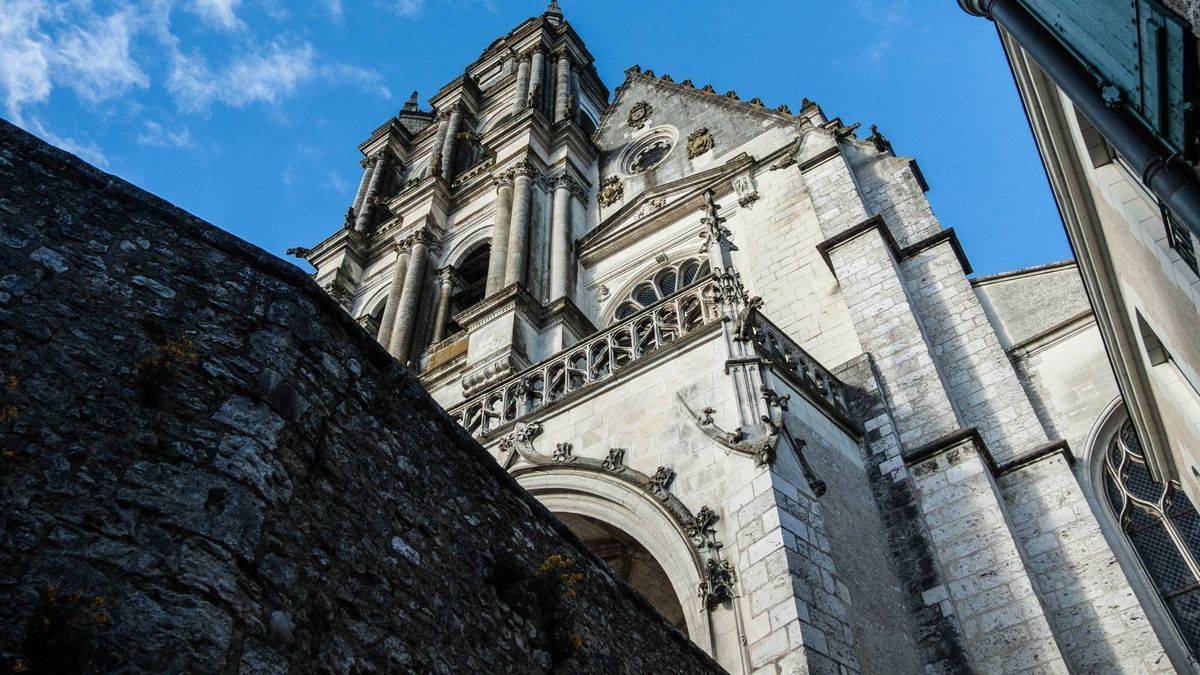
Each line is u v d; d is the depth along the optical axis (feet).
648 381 47.52
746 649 34.47
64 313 19.88
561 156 111.14
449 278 108.06
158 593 16.12
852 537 42.65
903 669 38.96
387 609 20.44
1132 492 52.26
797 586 34.94
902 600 43.65
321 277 119.65
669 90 117.50
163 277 21.94
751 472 39.40
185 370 19.98
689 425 43.60
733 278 49.73
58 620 14.96
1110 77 25.20
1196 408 38.27
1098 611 44.62
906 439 52.70
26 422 17.58
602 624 27.53
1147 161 24.59
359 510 21.40
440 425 26.45
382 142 153.48
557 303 82.89
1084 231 38.78
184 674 15.28
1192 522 49.49
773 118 99.71
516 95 143.13
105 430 18.22
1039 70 34.50
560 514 45.60
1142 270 34.42
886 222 74.69
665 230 92.84
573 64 151.12
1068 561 47.06
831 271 69.56
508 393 54.80
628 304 88.33
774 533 36.58
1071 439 55.01
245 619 16.76
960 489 48.01
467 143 143.64
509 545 26.25
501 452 50.08
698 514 39.58
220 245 23.59
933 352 61.41
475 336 81.82
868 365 56.65
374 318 112.06
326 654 18.16
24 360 18.57
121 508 17.10
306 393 21.84
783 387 46.26
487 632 23.15
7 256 20.13
